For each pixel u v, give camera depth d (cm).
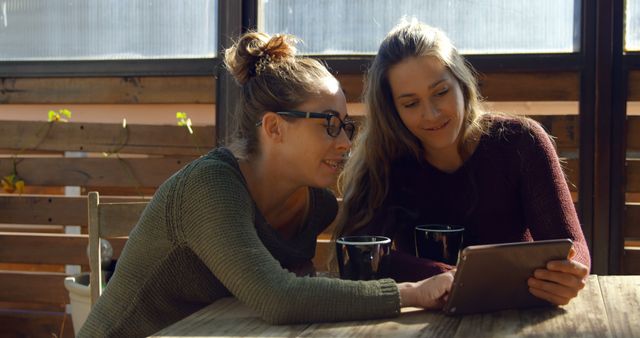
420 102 182
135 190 338
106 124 324
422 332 121
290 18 314
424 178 196
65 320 333
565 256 135
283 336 119
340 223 195
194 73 319
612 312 134
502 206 193
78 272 358
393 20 308
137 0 329
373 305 129
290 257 160
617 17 284
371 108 191
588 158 287
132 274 149
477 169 191
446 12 303
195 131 318
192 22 323
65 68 332
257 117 155
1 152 346
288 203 168
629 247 313
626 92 285
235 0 313
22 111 362
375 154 193
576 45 292
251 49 156
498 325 126
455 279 126
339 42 311
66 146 329
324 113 150
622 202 285
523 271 133
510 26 298
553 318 130
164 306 150
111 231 208
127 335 149
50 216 331
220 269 132
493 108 320
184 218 138
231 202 137
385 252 145
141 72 325
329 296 128
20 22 339
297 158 151
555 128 292
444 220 197
